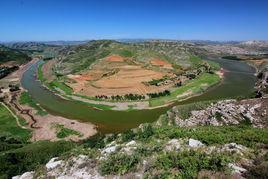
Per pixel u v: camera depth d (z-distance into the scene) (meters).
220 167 21.23
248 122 68.31
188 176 20.62
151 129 46.56
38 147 61.31
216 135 32.47
